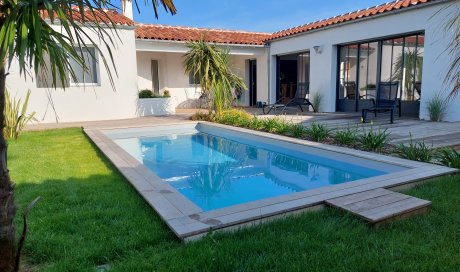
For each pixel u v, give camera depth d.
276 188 4.59
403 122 8.30
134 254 2.17
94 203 3.08
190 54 9.80
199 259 2.06
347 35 10.86
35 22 1.36
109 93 10.76
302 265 2.00
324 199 2.97
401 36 9.56
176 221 2.52
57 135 7.58
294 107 14.51
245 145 7.68
